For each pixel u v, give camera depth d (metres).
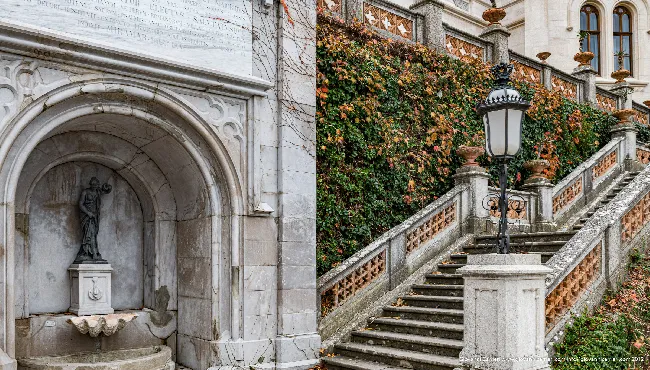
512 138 5.75
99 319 6.73
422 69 11.42
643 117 17.64
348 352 7.77
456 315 7.62
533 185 11.62
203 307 7.47
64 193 7.52
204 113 7.12
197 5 7.10
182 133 7.09
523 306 5.62
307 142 7.98
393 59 10.97
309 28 8.17
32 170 7.01
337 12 10.59
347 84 10.03
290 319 7.57
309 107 8.05
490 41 13.34
